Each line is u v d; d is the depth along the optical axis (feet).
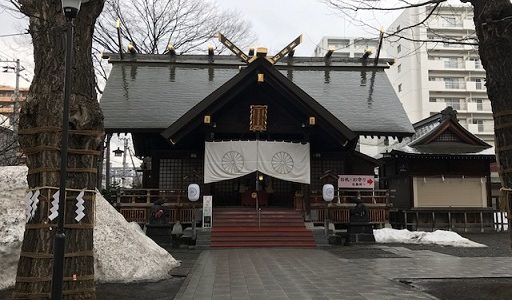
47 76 20.86
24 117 20.76
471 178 83.15
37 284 19.56
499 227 82.38
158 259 35.86
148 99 79.15
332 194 63.10
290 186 77.46
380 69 94.89
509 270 37.81
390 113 79.56
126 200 69.10
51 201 20.07
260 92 68.49
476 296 26.53
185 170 75.10
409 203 81.71
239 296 27.45
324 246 58.08
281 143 67.26
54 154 20.43
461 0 28.76
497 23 25.66
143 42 101.50
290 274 36.01
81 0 19.13
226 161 66.49
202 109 62.49
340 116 77.41
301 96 63.72
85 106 21.02
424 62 176.24
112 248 32.94
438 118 92.58
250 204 74.59
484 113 175.11
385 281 32.63
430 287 30.27
